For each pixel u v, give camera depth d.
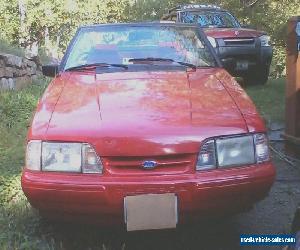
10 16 15.50
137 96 3.70
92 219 3.26
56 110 3.56
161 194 3.13
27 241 3.47
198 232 3.85
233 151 3.29
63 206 3.23
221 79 4.22
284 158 5.52
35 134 3.36
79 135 3.25
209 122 3.34
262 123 3.50
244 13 14.05
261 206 4.32
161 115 3.39
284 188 4.71
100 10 17.02
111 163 3.20
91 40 4.95
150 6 18.67
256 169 3.30
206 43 4.96
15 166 5.12
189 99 3.65
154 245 3.67
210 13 11.34
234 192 3.22
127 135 3.20
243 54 10.09
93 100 3.66
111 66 4.53
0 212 4.01
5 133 6.22
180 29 5.08
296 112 5.38
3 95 7.86
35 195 3.26
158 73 4.29
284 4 13.95
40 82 11.04
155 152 3.17
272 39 11.96
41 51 15.81
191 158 3.21
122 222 3.24
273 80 11.73
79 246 3.58
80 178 3.20
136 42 4.91
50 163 3.28
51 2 15.70
